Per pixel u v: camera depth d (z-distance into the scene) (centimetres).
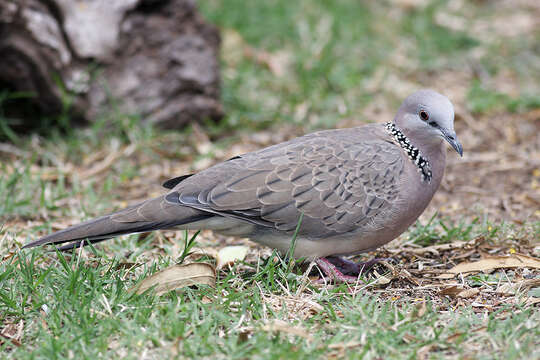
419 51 1842
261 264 898
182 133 1441
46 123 1366
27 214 1074
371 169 843
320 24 1855
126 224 804
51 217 1084
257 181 820
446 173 1298
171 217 816
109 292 771
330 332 713
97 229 797
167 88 1426
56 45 1305
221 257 909
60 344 664
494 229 977
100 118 1378
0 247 906
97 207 1127
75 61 1351
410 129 875
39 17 1289
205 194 818
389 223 853
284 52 1762
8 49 1257
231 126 1487
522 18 2106
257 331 697
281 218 823
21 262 805
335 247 862
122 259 909
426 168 872
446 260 932
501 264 868
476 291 810
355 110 1551
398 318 722
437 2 2075
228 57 1722
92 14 1364
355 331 699
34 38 1279
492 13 2147
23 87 1303
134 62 1408
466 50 1884
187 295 789
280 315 745
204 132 1447
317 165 833
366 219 841
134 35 1405
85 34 1352
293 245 842
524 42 1927
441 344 675
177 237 1014
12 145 1342
